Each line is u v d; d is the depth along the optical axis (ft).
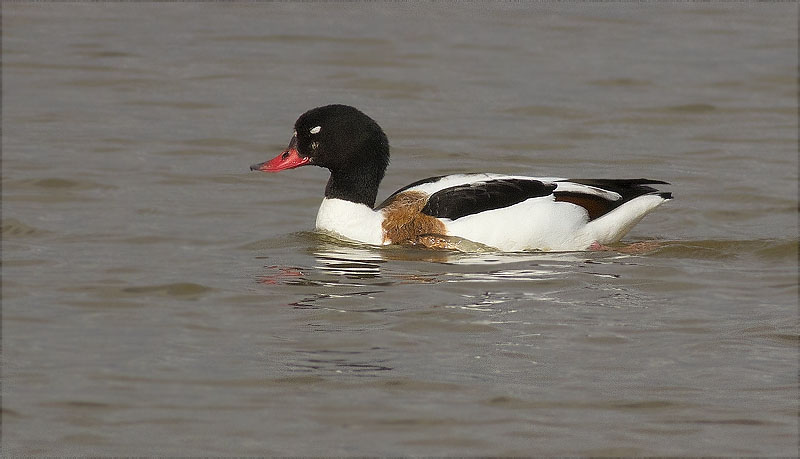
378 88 76.54
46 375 34.78
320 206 51.06
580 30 91.50
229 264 45.73
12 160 60.70
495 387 34.19
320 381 34.47
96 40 87.10
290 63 82.07
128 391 33.68
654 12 96.84
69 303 41.04
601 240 47.83
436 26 92.22
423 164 62.54
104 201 54.75
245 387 34.09
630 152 65.00
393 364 35.73
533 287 42.88
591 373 35.27
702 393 33.96
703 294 42.50
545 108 72.79
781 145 66.49
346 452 30.30
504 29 91.61
